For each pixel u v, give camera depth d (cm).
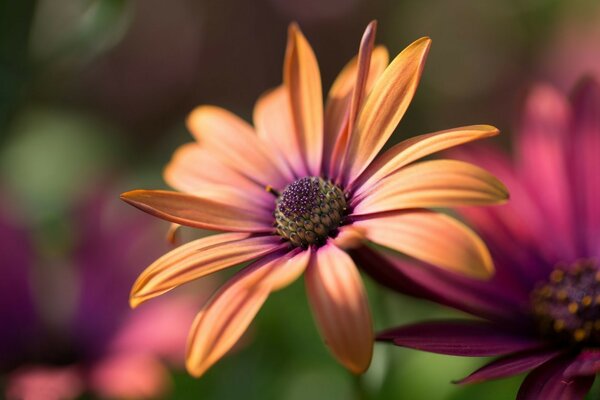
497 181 24
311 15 68
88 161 47
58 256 35
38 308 34
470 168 24
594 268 30
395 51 68
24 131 46
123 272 35
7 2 34
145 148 61
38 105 50
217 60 69
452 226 24
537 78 60
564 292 29
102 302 34
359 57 26
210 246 26
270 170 28
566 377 24
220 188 28
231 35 69
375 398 30
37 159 46
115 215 37
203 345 24
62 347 34
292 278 24
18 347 34
